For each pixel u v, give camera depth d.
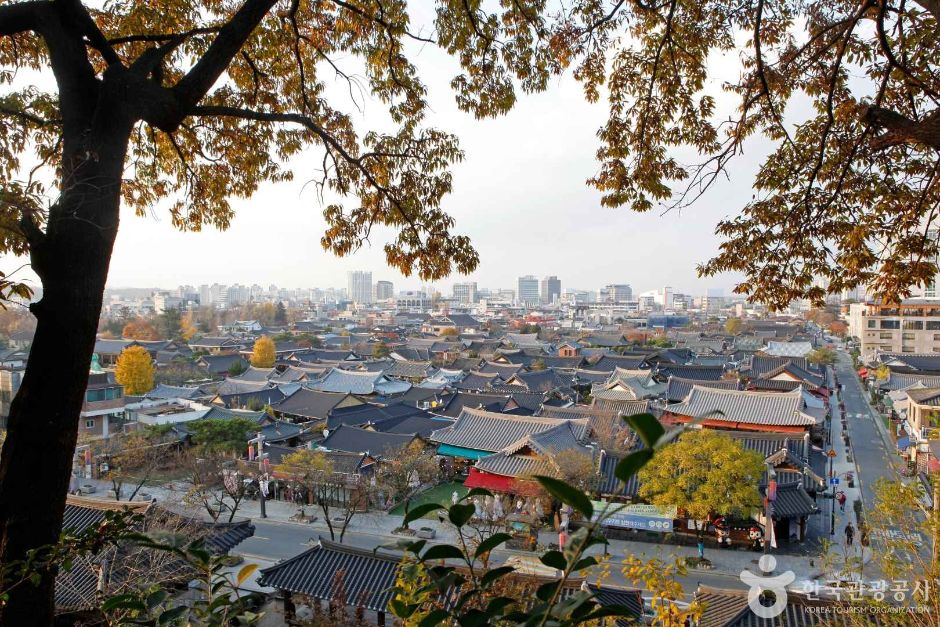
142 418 53.22
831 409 63.88
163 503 29.19
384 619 18.95
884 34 7.44
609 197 10.82
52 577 4.78
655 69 10.02
